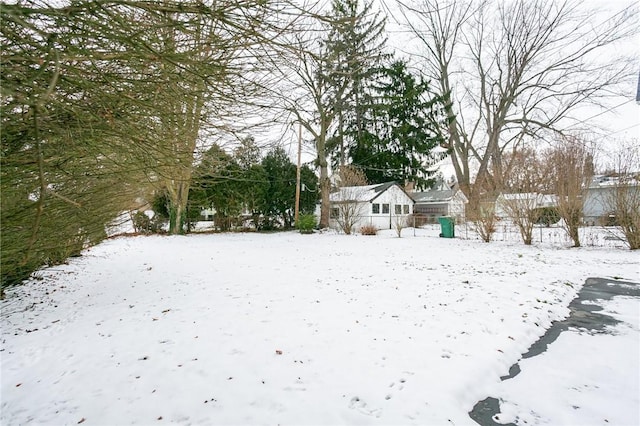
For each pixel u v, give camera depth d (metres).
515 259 8.17
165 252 10.93
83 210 3.85
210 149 3.47
